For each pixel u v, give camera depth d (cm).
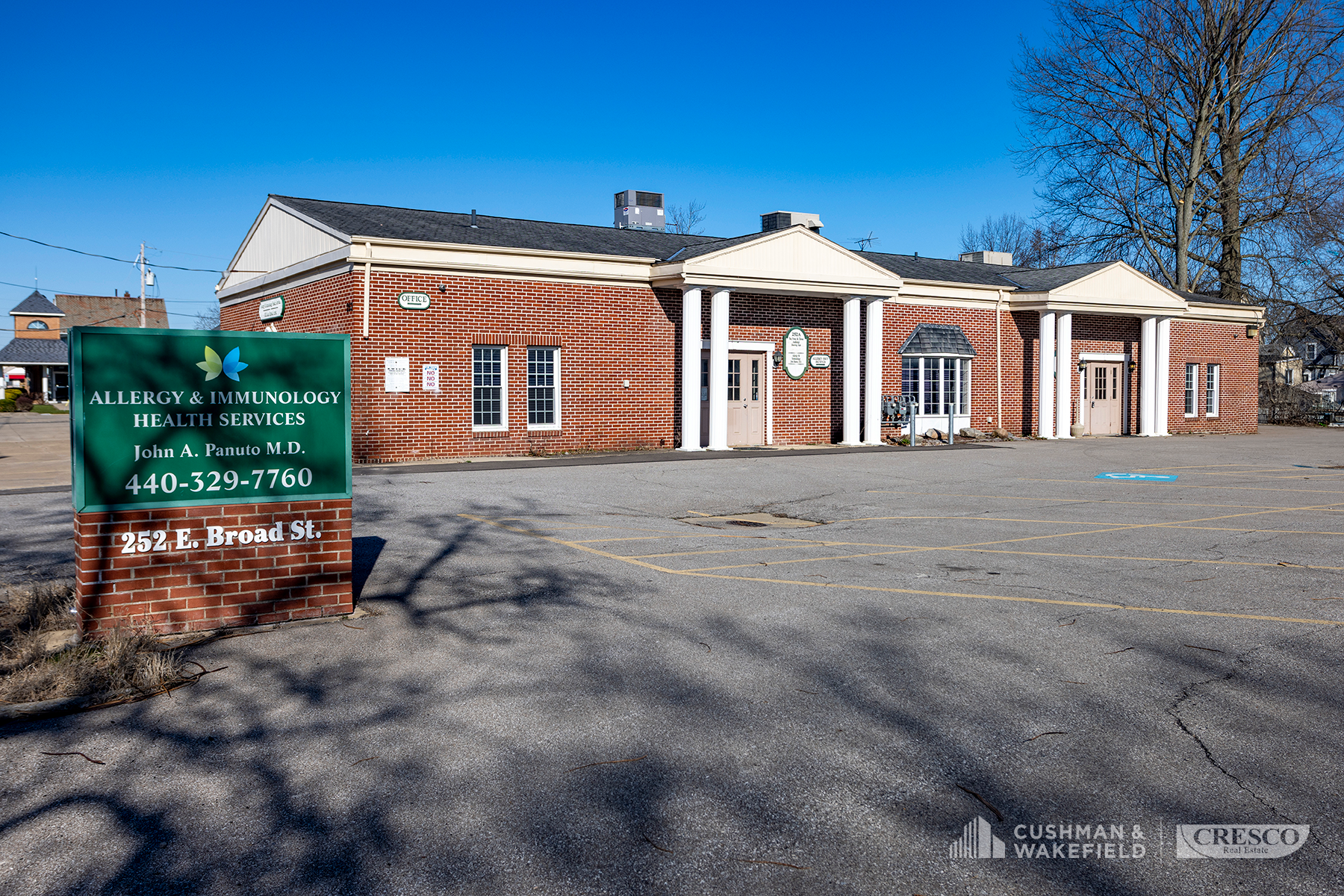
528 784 426
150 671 559
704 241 2689
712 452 2209
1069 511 1291
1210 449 2495
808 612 722
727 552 973
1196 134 3922
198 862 362
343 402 708
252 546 680
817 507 1338
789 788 422
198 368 662
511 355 2083
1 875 352
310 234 2098
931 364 2750
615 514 1242
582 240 2388
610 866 358
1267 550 990
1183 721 499
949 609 730
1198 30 3819
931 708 518
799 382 2505
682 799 411
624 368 2233
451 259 1980
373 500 1332
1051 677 569
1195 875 352
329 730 489
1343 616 711
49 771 441
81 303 6800
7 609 726
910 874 353
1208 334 3338
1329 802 408
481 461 1986
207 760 453
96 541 634
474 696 538
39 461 1975
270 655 616
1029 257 5253
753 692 543
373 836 381
